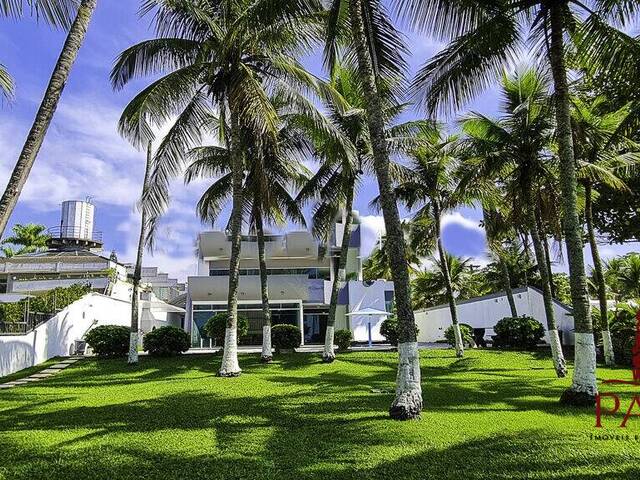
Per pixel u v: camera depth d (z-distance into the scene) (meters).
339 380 14.77
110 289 32.16
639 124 13.17
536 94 15.35
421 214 23.47
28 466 6.20
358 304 31.77
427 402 10.52
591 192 20.41
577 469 5.81
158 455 6.62
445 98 11.92
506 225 19.64
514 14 11.34
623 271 28.62
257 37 14.34
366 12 10.77
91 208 46.84
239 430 8.06
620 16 10.78
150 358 20.27
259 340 29.77
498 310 28.56
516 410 9.54
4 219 6.37
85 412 9.89
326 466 6.04
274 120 14.56
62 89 7.16
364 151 19.75
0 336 16.84
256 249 31.77
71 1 8.78
